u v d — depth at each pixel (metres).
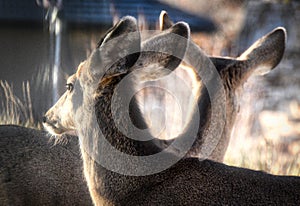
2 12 35.78
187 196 14.10
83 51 35.72
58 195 17.70
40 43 35.03
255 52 17.58
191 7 44.31
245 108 36.62
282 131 36.97
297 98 42.56
